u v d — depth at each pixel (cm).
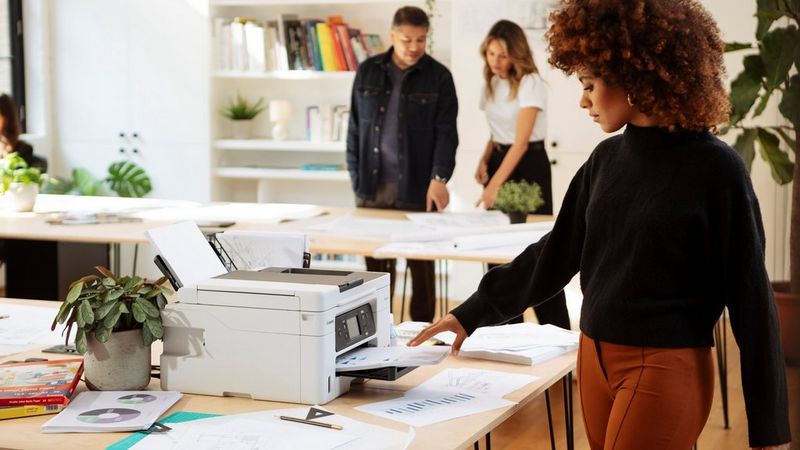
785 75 439
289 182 754
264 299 214
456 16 646
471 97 652
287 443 188
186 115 728
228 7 734
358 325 230
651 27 186
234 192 767
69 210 505
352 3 705
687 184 188
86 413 205
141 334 223
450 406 214
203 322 220
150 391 222
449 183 670
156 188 741
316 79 734
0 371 229
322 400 213
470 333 236
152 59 731
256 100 750
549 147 639
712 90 189
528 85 522
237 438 191
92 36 743
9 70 746
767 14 446
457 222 444
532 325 287
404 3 698
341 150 703
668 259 190
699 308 192
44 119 750
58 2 746
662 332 190
